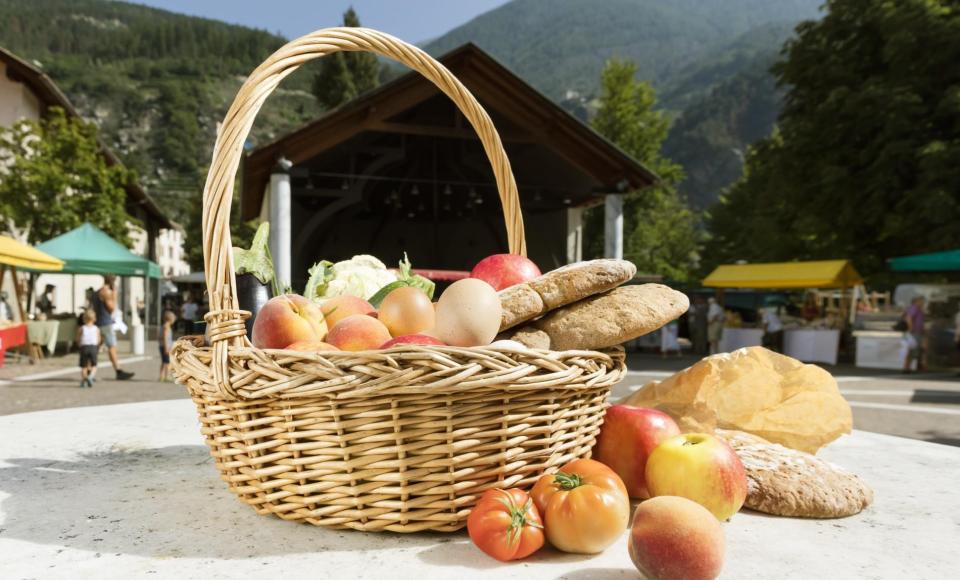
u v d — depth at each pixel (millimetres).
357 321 1332
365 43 1546
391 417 1105
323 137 11320
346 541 1164
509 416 1148
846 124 16688
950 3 16234
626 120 35719
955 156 14672
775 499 1364
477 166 13938
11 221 18062
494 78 12242
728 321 15867
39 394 7754
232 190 1230
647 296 1416
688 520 986
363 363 1089
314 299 1847
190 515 1314
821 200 17297
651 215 35750
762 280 15094
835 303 26031
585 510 1089
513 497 1131
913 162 15789
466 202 16781
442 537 1196
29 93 21188
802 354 13922
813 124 17312
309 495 1174
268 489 1211
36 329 12492
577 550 1115
